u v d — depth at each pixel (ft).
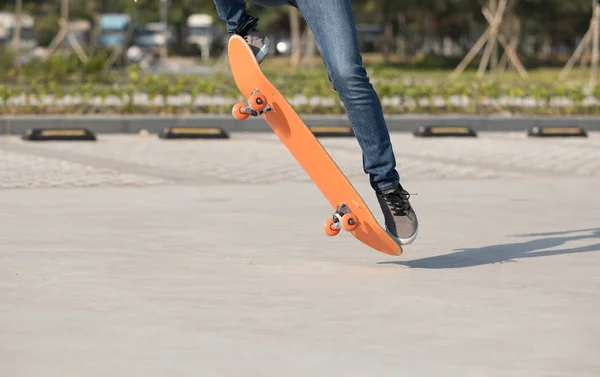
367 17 327.67
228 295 26.40
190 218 40.27
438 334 22.63
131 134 80.23
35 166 58.08
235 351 21.13
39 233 36.17
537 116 89.30
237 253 32.73
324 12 28.27
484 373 19.75
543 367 20.18
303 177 55.98
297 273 29.53
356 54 28.40
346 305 25.32
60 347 21.34
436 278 28.84
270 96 28.91
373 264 31.09
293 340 22.03
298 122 28.78
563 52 497.87
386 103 102.58
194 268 30.07
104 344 21.58
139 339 22.02
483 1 300.81
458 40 410.11
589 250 33.71
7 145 69.36
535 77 199.52
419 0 315.58
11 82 123.95
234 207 43.50
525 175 57.98
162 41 417.08
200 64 334.44
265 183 52.95
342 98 28.81
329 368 19.99
